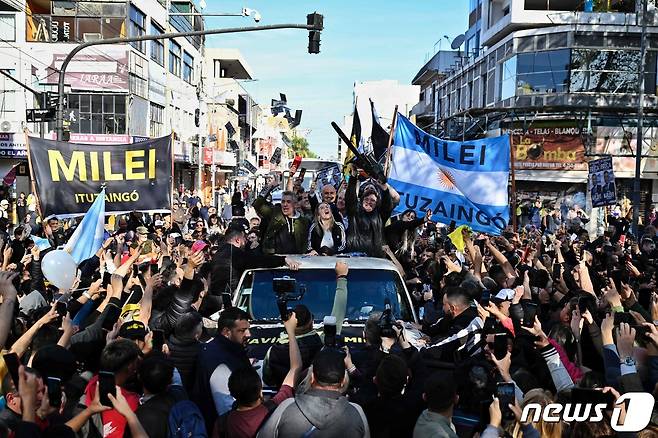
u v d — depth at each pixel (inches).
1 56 1429.6
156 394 186.1
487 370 185.3
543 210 1218.0
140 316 263.1
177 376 206.8
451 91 2086.6
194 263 263.9
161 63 1765.5
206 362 210.1
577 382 215.8
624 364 201.5
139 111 1545.3
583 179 1363.2
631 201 1405.0
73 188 475.2
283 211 386.9
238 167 2364.7
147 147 489.4
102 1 1476.4
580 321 268.5
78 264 370.6
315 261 315.9
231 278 321.1
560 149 1373.0
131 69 1481.3
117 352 186.4
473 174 496.1
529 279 371.2
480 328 229.1
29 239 465.1
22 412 152.1
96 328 221.6
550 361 219.0
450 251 481.4
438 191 492.7
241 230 347.3
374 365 211.5
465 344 231.5
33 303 307.6
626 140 1376.7
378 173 379.9
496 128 1430.9
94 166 479.8
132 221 593.6
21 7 1432.1
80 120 1448.1
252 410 177.3
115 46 1453.0
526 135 1385.3
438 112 2229.3
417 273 420.8
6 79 1428.4
